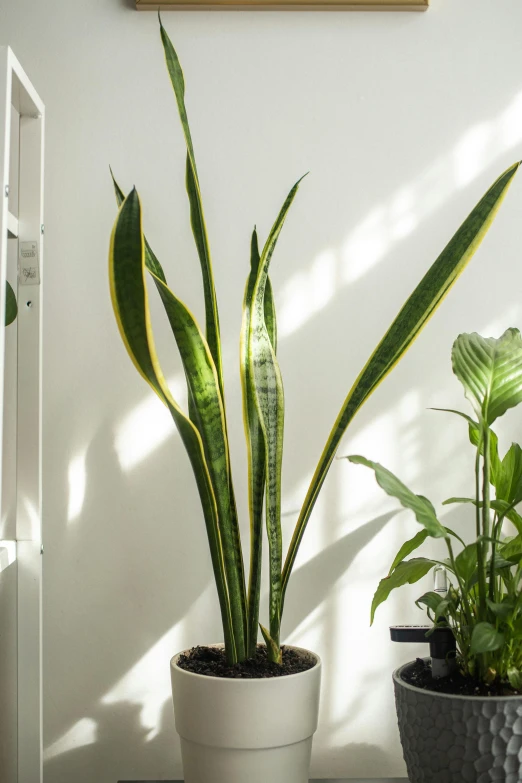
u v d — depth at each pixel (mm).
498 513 953
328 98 1201
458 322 1190
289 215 1190
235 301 1181
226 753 875
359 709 1159
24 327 1037
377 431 1180
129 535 1165
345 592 1167
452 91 1204
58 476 1167
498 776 813
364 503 1175
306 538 1171
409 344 922
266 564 1156
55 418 1173
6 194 876
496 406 860
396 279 1189
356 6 1189
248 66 1199
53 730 1147
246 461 1162
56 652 1155
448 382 1184
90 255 1184
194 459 880
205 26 1200
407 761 888
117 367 1177
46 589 1159
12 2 1197
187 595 1161
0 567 946
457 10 1209
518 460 954
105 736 1149
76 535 1164
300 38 1203
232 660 945
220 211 1188
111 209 1186
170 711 1151
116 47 1195
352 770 1154
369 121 1200
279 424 951
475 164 1199
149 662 1154
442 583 995
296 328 1184
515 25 1208
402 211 1195
